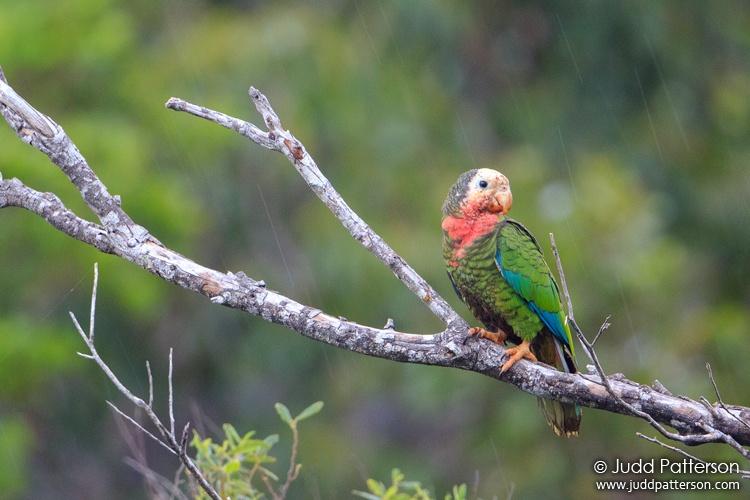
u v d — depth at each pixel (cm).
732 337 1452
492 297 783
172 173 1650
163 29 1931
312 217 1770
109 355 1588
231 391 1767
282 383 1770
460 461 1583
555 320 777
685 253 1823
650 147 2059
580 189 1580
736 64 2158
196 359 1733
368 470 1617
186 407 1712
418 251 1683
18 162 1368
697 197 1994
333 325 633
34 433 1524
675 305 1510
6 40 1527
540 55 2158
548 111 2098
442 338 641
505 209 784
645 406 609
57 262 1467
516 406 1466
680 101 2108
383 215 1784
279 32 1847
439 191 1786
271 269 1739
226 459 704
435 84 2005
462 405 1587
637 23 2080
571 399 630
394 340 637
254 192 1788
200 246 1738
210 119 638
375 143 1827
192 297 1719
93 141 1488
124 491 1579
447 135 1947
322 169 1831
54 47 1555
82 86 1627
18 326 1424
